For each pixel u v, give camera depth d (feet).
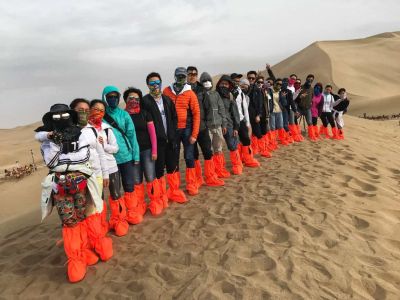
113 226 18.11
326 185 22.06
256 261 13.58
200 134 23.25
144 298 12.22
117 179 17.46
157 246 15.97
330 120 40.98
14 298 13.29
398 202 19.83
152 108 18.80
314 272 12.73
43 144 13.87
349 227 16.29
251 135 32.63
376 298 11.57
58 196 13.70
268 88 34.42
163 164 20.15
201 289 12.17
